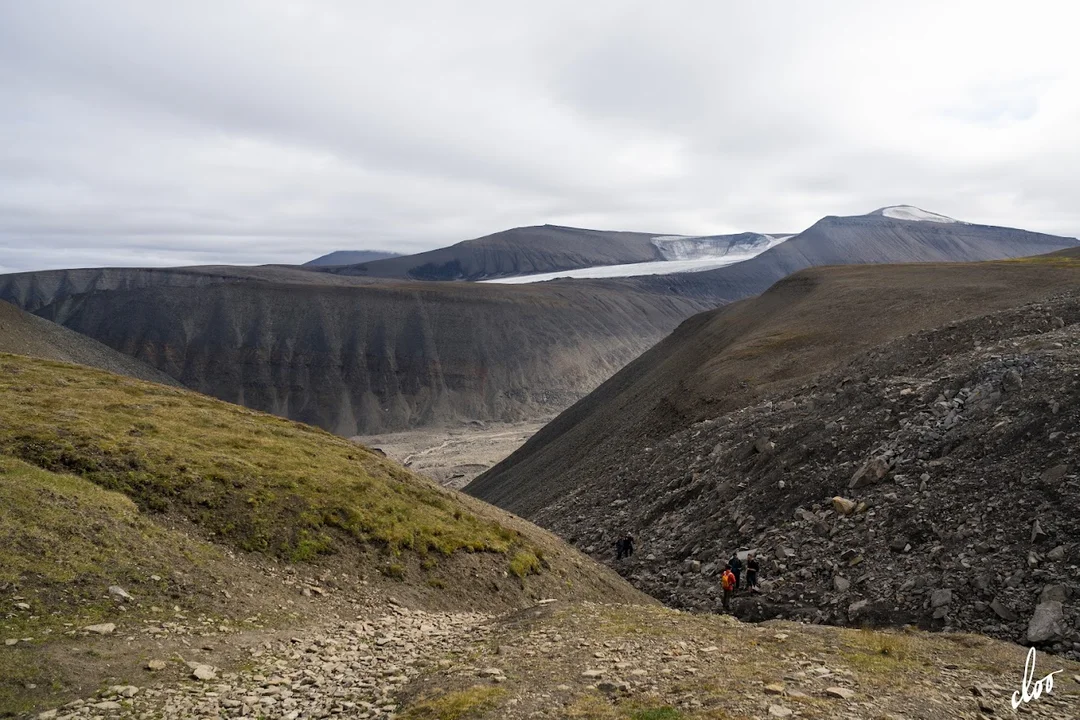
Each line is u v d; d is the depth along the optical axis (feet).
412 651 62.64
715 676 48.78
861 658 55.67
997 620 74.54
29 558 62.85
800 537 106.01
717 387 249.34
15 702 44.62
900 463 107.96
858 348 253.03
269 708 47.83
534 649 57.52
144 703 46.93
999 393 108.58
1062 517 80.79
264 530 89.81
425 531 103.24
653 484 167.63
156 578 68.44
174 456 100.78
